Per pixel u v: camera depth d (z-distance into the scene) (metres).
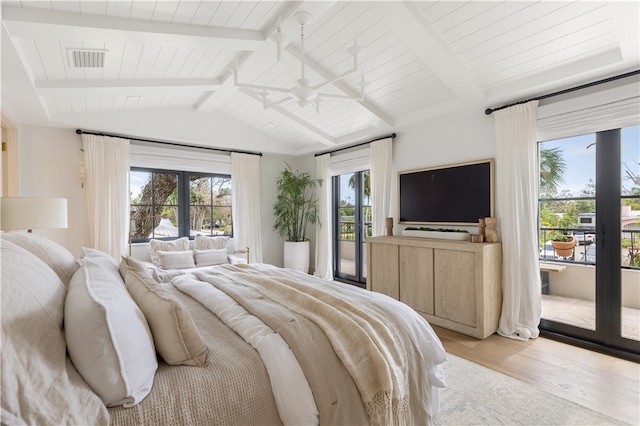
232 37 2.62
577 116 2.81
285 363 1.18
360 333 1.38
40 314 0.88
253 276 2.26
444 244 3.32
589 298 2.93
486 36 2.56
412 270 3.66
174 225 5.02
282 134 5.51
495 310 3.18
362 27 2.73
